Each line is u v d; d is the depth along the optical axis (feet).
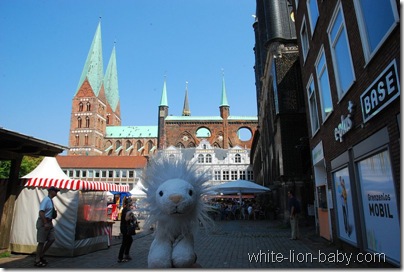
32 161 127.95
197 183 12.25
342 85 27.73
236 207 88.07
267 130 98.27
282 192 63.67
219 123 244.22
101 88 346.95
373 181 20.97
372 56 19.47
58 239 29.22
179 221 11.28
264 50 101.24
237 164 213.66
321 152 36.86
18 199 31.45
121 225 27.45
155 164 12.73
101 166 216.54
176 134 231.09
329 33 30.42
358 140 23.48
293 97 65.31
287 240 38.55
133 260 27.48
